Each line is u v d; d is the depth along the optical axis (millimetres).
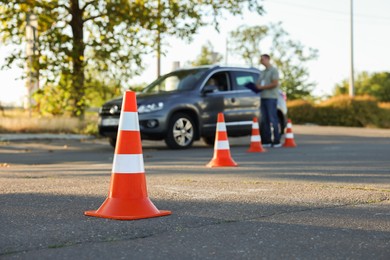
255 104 14438
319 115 36781
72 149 13422
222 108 13758
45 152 12617
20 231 3873
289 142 13953
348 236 3793
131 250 3383
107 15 17547
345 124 36188
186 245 3520
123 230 3912
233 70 14320
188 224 4145
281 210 4730
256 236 3777
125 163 4398
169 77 14047
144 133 12562
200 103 13328
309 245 3539
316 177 7094
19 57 17500
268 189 5953
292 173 7582
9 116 18656
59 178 7051
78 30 17938
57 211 4621
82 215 4445
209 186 6188
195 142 15961
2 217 4367
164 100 12828
